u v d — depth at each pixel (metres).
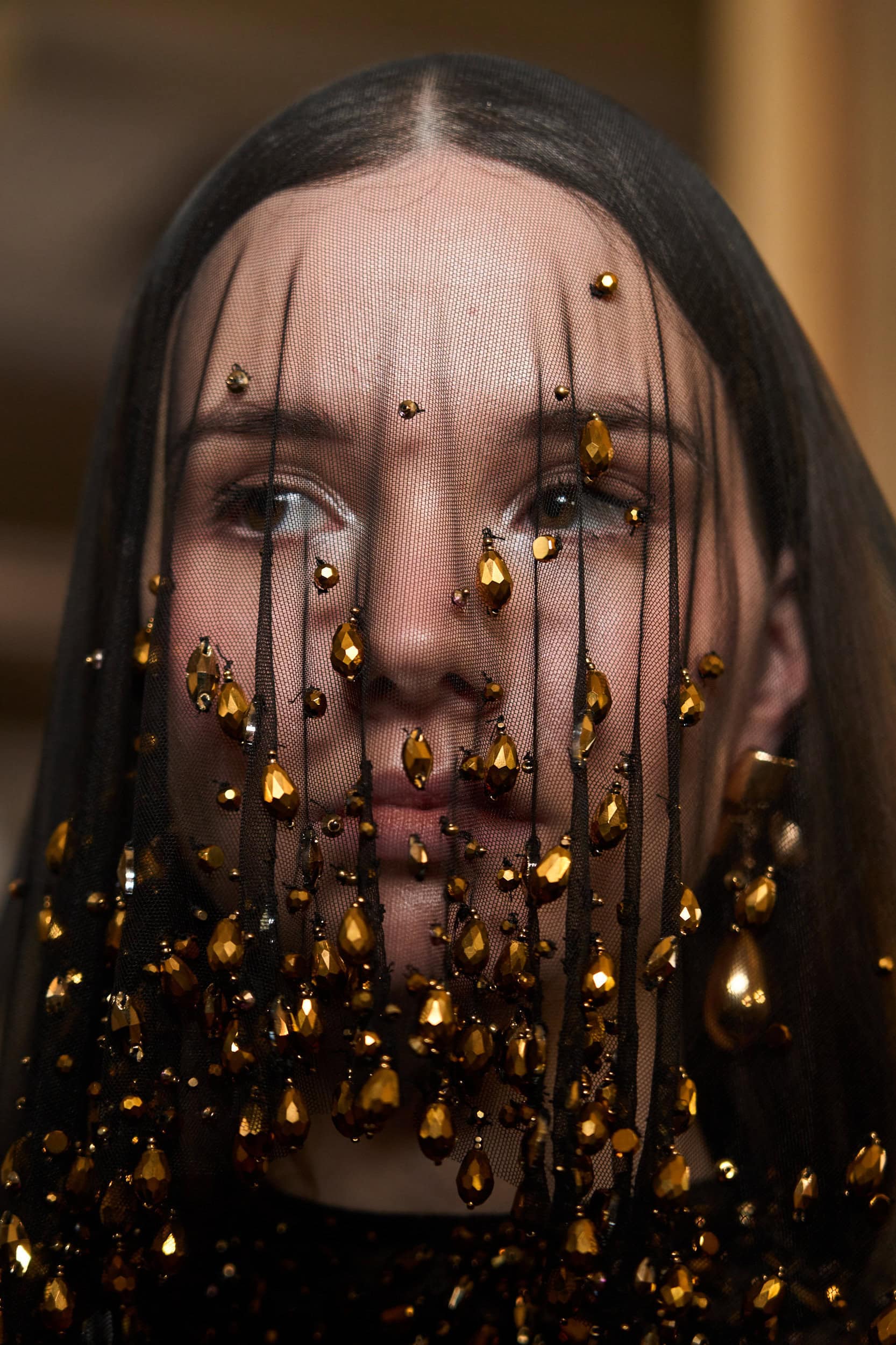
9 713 1.50
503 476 0.53
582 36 1.02
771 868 0.56
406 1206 0.55
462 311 0.54
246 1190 0.55
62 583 1.48
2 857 0.95
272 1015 0.52
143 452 0.57
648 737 0.54
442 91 0.57
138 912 0.53
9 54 1.10
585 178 0.56
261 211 0.56
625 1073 0.52
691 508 0.56
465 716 0.53
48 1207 0.53
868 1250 0.54
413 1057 0.53
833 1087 0.55
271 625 0.53
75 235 1.26
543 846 0.53
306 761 0.53
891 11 0.90
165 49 1.11
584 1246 0.51
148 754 0.54
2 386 1.38
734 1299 0.54
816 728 0.58
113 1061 0.53
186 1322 0.55
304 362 0.54
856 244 0.91
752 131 0.95
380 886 0.53
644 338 0.55
